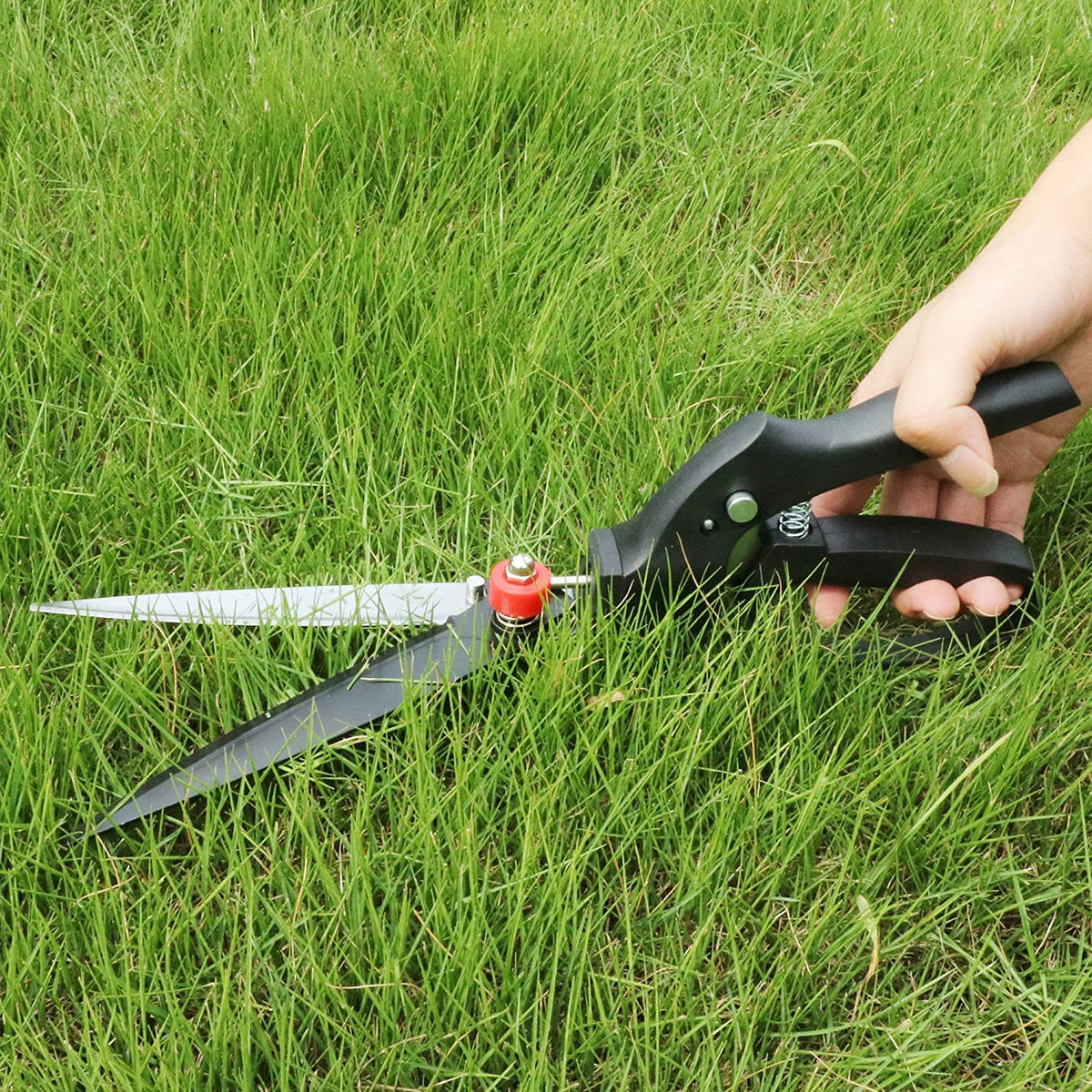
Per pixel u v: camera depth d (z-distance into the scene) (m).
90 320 0.77
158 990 0.58
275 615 0.65
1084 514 0.74
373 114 0.87
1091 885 0.60
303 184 0.82
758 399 0.78
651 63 0.94
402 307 0.79
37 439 0.73
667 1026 0.59
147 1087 0.56
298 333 0.76
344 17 0.97
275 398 0.75
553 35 0.91
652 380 0.76
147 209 0.82
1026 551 0.66
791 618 0.65
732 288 0.83
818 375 0.80
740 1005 0.59
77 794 0.61
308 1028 0.58
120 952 0.59
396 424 0.74
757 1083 0.58
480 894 0.59
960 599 0.67
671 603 0.64
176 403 0.74
